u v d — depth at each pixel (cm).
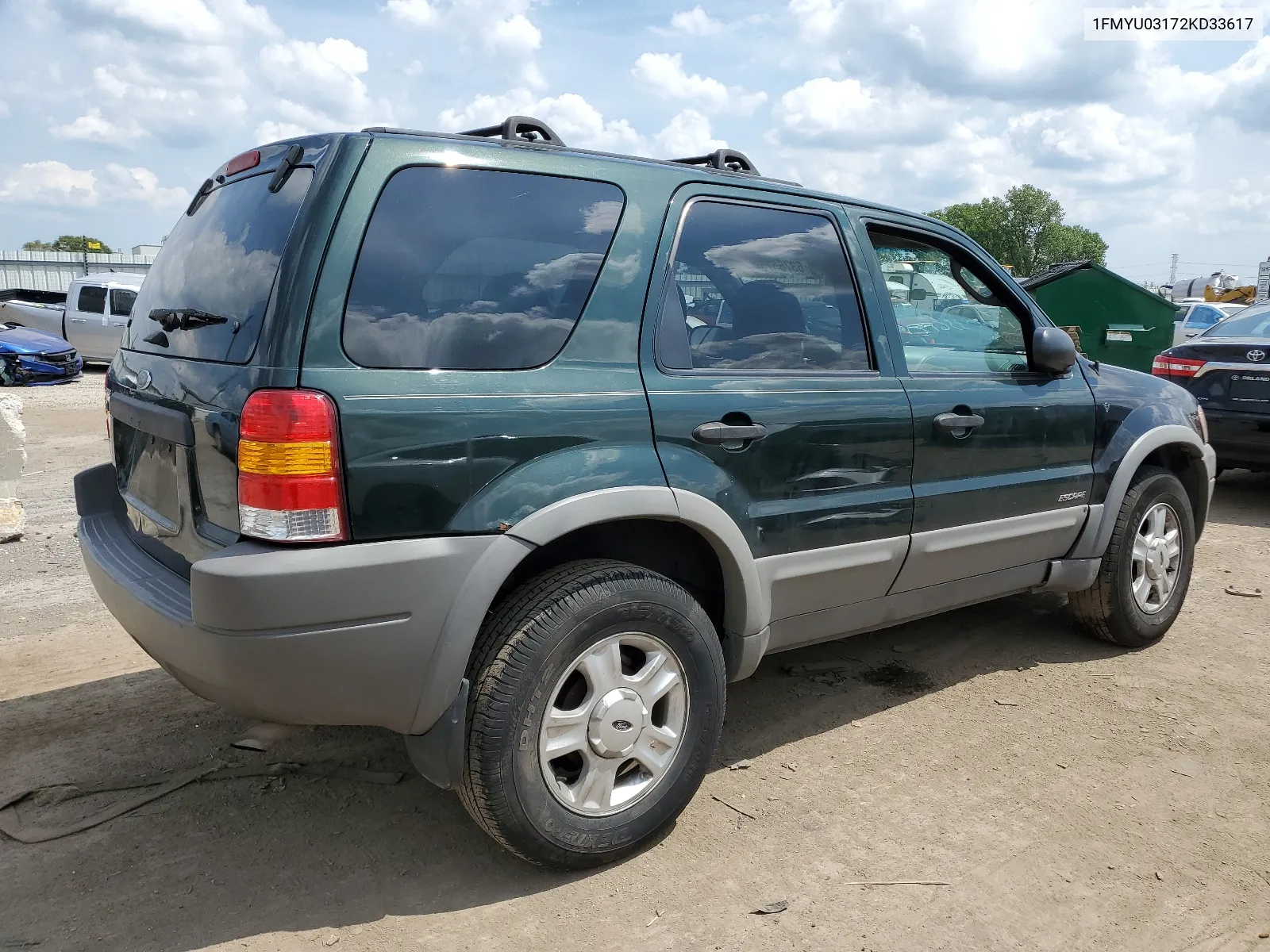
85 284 1852
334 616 222
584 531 278
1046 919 247
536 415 248
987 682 402
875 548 327
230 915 245
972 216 8788
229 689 227
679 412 274
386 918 245
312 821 289
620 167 283
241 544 224
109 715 359
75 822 286
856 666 418
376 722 238
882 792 310
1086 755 337
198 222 296
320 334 224
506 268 255
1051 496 388
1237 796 310
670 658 273
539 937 238
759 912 249
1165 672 414
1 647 428
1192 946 238
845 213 339
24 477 834
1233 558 606
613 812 265
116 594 267
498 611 250
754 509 292
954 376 356
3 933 236
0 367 1540
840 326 328
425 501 232
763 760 332
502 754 241
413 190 243
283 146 265
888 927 244
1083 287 1048
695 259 293
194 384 245
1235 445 733
